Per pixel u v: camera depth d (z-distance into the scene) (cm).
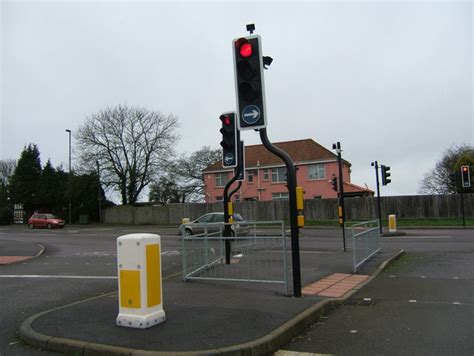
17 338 586
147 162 4975
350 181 5228
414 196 3650
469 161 4441
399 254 1454
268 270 921
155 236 605
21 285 1029
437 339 563
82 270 1290
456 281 989
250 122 806
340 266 1216
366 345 548
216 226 1091
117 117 4894
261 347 514
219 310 668
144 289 578
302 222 797
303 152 4984
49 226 4228
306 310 670
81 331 562
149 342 515
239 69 809
